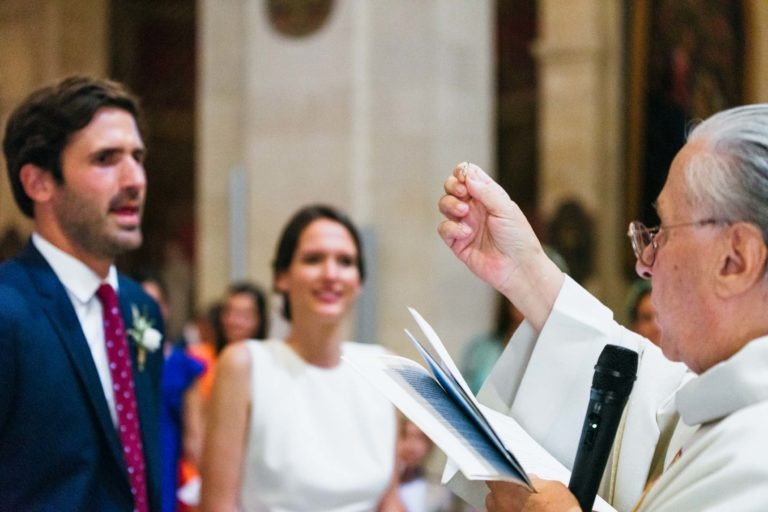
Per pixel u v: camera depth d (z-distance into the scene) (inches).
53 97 97.4
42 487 91.4
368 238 300.5
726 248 59.3
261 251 315.9
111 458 95.4
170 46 491.5
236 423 115.6
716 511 53.1
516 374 83.4
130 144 99.2
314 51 311.4
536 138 435.5
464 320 311.0
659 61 362.3
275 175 315.0
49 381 91.7
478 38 317.7
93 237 97.7
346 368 124.2
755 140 59.4
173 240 500.4
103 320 101.0
